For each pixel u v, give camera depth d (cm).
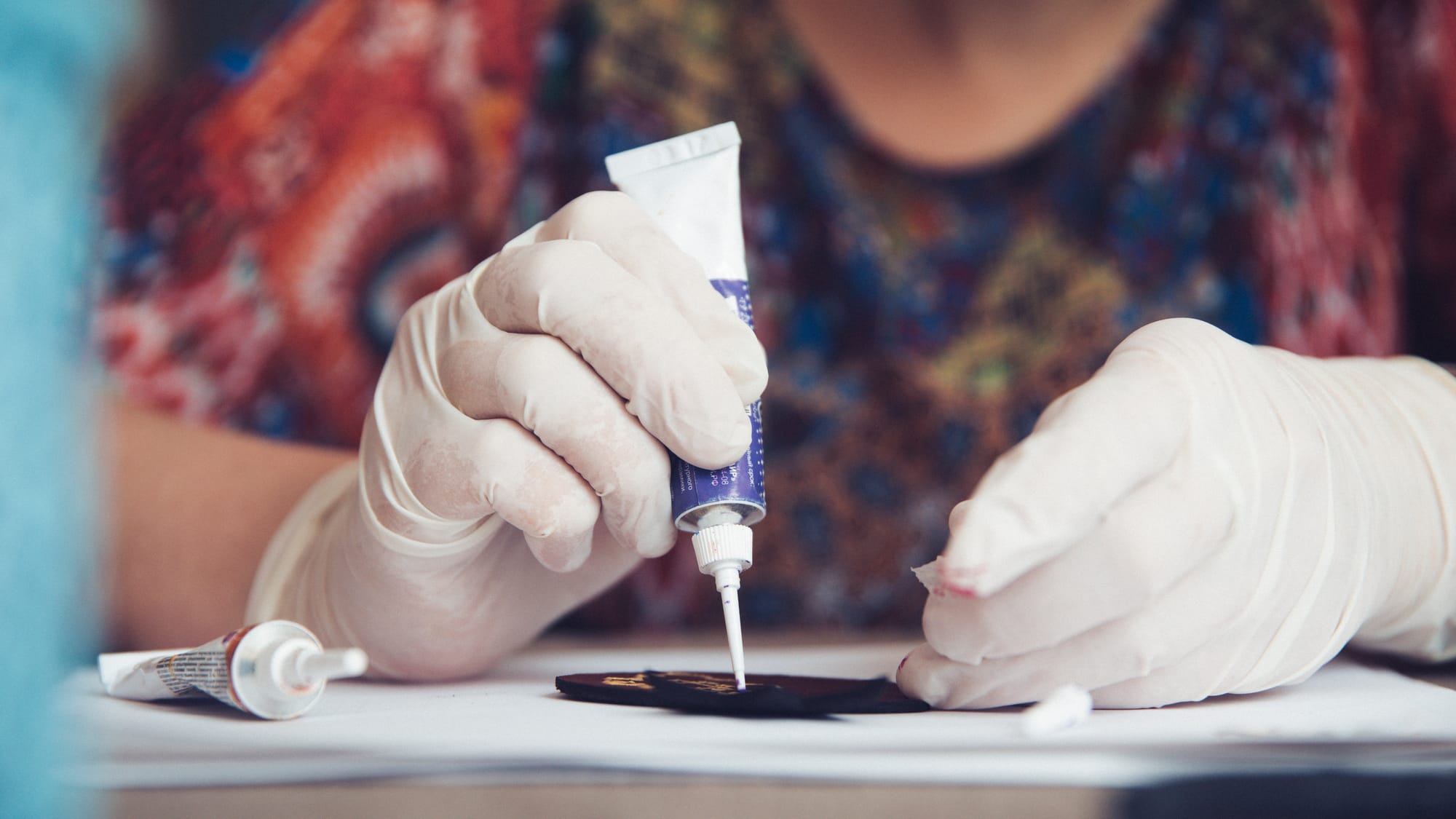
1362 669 52
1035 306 108
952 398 107
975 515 35
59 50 18
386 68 111
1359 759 29
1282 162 110
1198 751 30
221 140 107
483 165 112
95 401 21
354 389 108
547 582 57
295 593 61
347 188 109
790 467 108
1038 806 26
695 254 50
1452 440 56
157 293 105
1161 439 38
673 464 45
